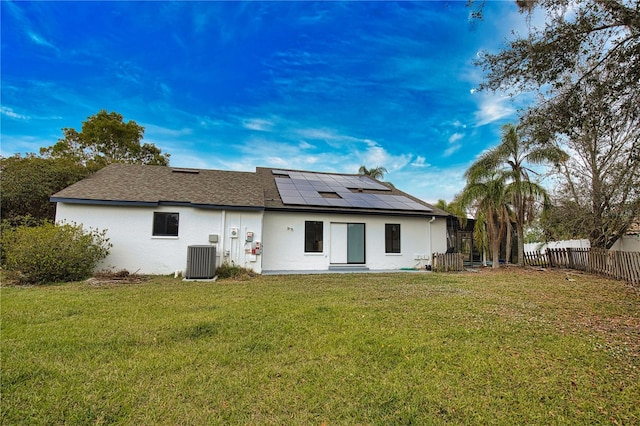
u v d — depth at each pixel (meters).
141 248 11.24
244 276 11.07
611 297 7.71
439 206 24.92
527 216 14.92
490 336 4.65
